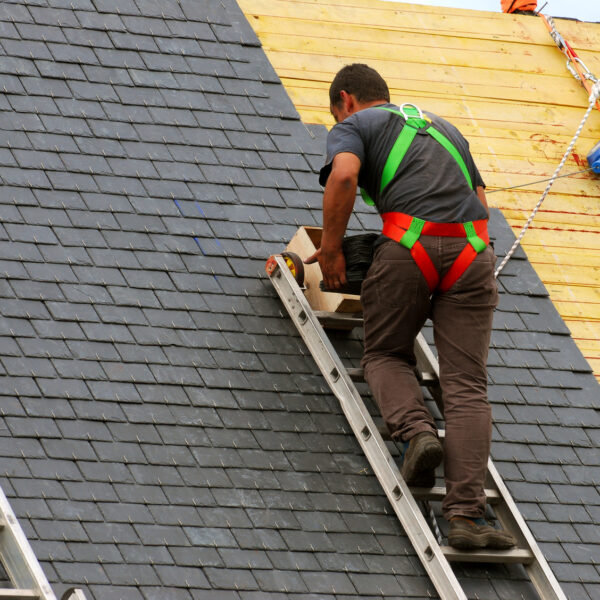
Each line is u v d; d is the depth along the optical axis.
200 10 20.58
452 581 14.09
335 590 13.94
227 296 16.69
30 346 14.96
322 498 14.87
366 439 15.49
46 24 19.00
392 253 15.13
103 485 13.94
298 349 16.44
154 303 16.12
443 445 15.75
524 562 15.08
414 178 15.33
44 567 12.93
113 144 17.84
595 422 17.61
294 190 18.55
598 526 16.16
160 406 15.02
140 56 19.28
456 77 23.95
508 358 18.02
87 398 14.72
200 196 17.78
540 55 24.97
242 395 15.59
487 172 22.78
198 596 13.31
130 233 16.84
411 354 15.64
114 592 13.00
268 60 20.56
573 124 24.11
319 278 17.11
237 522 14.21
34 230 16.25
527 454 16.73
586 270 21.75
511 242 20.23
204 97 19.20
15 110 17.59
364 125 15.59
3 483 13.48
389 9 24.42
